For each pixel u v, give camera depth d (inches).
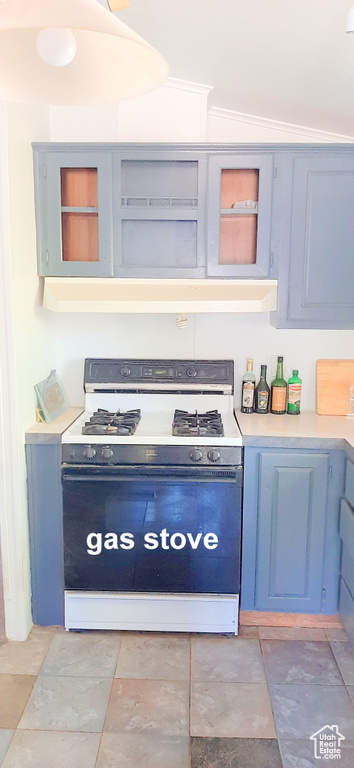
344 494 88.4
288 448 88.2
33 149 89.0
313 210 90.8
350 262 92.4
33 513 89.5
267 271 92.7
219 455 85.9
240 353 108.3
